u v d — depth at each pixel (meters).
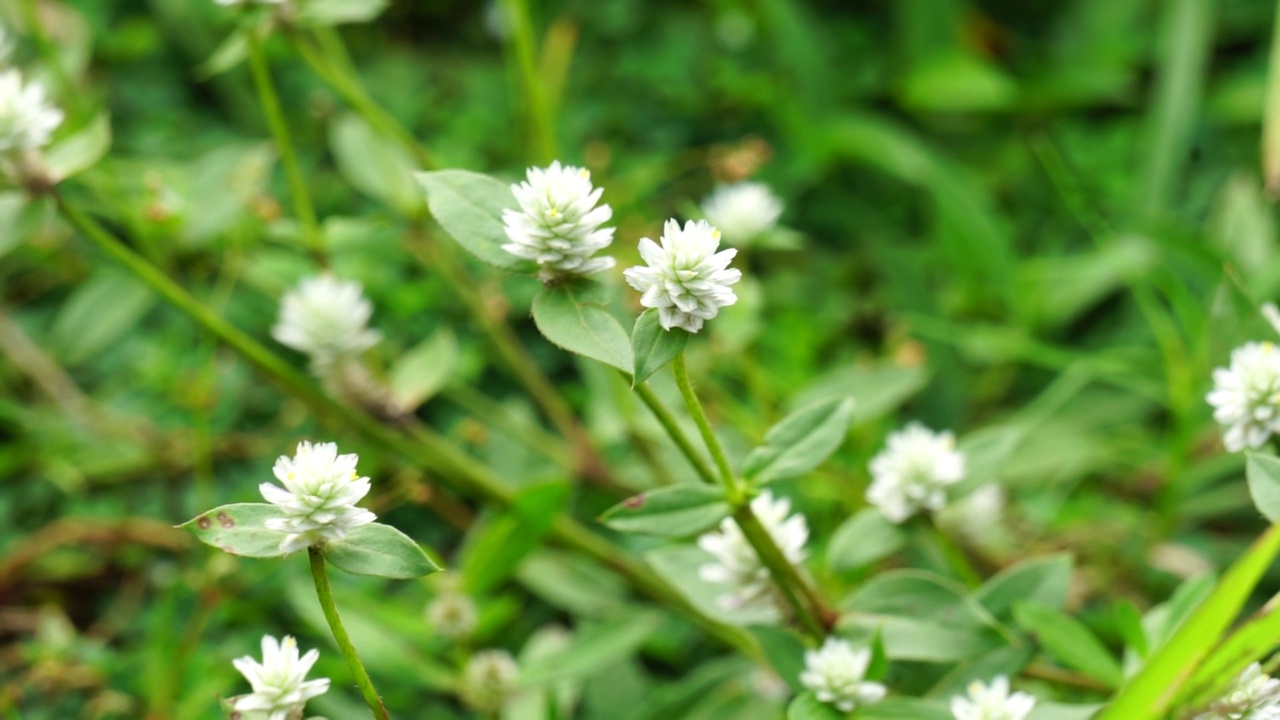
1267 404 0.45
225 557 0.54
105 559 0.58
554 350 0.67
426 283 0.65
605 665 0.51
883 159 0.73
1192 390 0.57
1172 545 0.58
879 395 0.57
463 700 0.53
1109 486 0.62
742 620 0.47
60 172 0.49
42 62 0.63
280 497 0.42
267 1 0.51
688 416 0.55
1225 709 0.43
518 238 0.43
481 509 0.60
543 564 0.56
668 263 0.42
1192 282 0.65
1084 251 0.73
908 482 0.49
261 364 0.53
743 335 0.57
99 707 0.54
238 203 0.56
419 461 0.55
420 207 0.57
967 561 0.54
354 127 0.58
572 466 0.58
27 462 0.59
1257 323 0.47
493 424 0.58
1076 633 0.47
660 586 0.54
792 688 0.46
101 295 0.57
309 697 0.42
